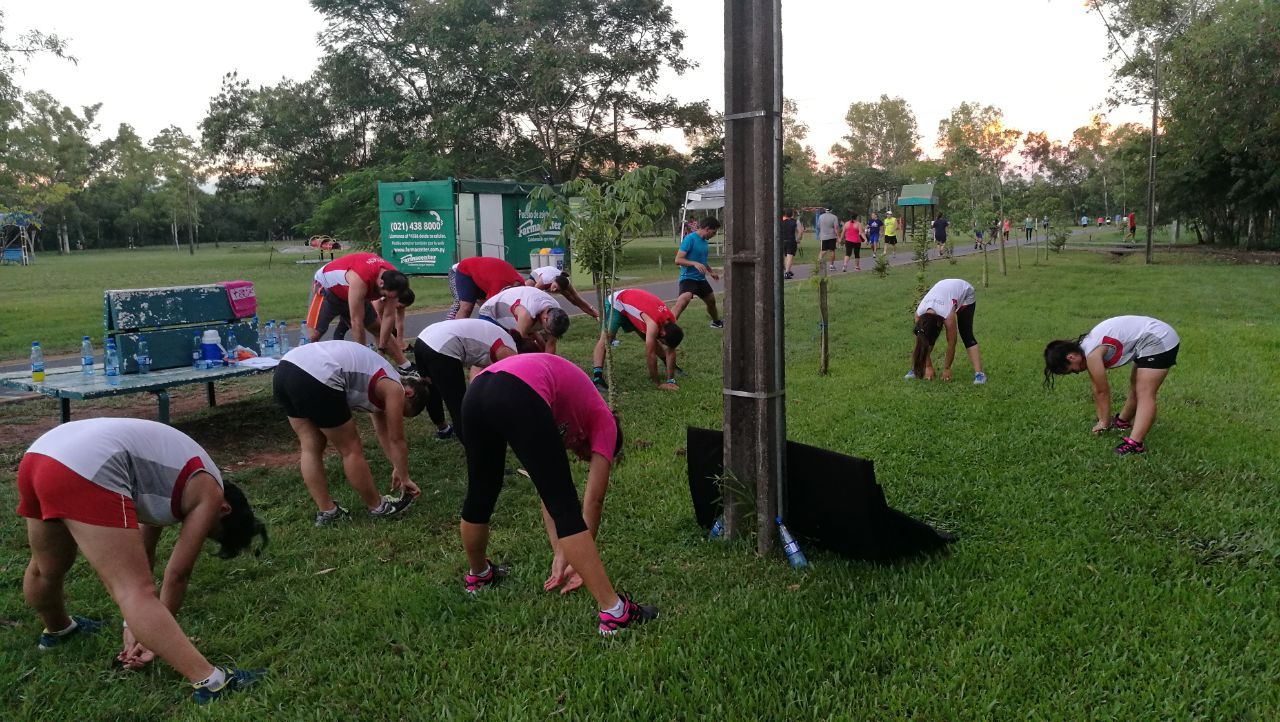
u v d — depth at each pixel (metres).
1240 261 27.38
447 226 22.38
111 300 6.85
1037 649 3.33
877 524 4.10
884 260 22.08
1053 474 5.46
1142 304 14.70
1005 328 12.12
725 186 4.21
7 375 6.91
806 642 3.41
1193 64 25.75
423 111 32.66
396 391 5.09
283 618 3.82
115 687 3.26
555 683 3.19
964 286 8.33
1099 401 6.27
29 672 3.36
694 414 7.53
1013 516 4.77
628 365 10.00
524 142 32.38
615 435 3.85
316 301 8.42
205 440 7.07
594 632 3.60
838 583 3.98
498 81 29.58
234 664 3.43
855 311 14.52
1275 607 3.62
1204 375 8.45
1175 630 3.41
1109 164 80.62
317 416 4.78
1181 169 32.25
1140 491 5.09
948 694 3.04
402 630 3.65
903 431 6.52
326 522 5.01
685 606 3.82
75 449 3.06
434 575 4.23
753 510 4.42
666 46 31.22
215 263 38.06
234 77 37.97
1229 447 5.91
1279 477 5.22
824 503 4.25
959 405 7.36
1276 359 9.27
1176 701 2.97
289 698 3.18
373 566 4.36
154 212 79.31
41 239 76.81
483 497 3.82
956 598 3.78
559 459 3.52
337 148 34.47
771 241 4.09
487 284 9.33
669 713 2.98
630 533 4.73
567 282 8.92
